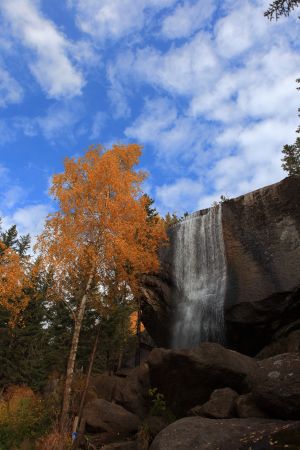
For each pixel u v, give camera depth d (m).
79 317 13.85
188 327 17.23
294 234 14.98
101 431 12.95
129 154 16.88
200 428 7.75
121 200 14.63
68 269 13.61
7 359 27.92
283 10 8.83
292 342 13.02
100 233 14.34
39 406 12.90
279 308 13.88
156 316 19.03
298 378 7.96
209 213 18.61
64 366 29.81
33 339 30.48
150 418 11.52
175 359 11.53
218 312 15.89
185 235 19.48
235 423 7.77
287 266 14.38
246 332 14.73
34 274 13.87
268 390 8.16
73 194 14.55
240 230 16.81
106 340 26.73
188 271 18.44
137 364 23.22
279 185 16.39
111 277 15.27
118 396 15.27
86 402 17.25
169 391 11.98
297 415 7.62
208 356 11.02
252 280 14.96
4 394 24.19
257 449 6.31
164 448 7.29
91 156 16.08
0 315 28.47
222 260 16.89
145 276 19.81
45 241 13.55
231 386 10.77
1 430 10.90
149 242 16.12
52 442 10.16
